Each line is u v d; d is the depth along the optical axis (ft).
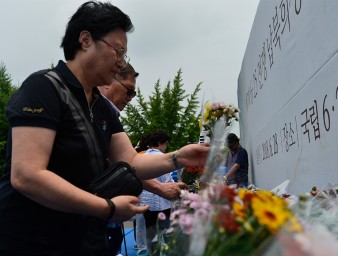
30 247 5.22
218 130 4.29
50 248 5.28
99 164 5.78
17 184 4.88
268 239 2.69
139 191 5.76
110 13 5.72
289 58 10.73
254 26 17.28
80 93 5.68
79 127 5.53
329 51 7.44
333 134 7.43
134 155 6.99
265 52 14.51
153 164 6.86
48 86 5.31
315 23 8.26
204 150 6.74
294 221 2.79
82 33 5.72
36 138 4.99
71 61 5.89
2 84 93.66
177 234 3.51
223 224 2.95
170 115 42.93
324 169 8.02
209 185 3.63
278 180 13.11
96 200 4.97
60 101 5.38
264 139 15.78
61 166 5.44
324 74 7.80
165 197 7.54
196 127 33.76
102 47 5.69
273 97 13.38
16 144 4.97
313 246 2.43
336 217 4.07
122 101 11.07
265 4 14.08
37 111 5.07
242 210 3.10
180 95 43.32
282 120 12.00
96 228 5.84
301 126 9.73
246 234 2.87
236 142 17.13
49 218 5.29
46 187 4.80
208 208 3.20
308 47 8.86
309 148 9.13
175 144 34.32
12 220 5.26
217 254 2.82
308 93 8.98
